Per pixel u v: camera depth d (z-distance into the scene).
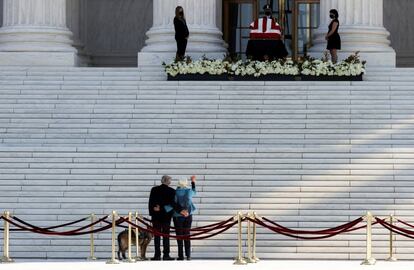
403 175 69.12
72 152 71.00
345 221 65.81
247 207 67.06
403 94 79.81
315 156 70.62
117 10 108.56
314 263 60.03
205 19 90.38
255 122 76.88
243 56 103.06
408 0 108.50
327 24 90.81
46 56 89.69
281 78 82.94
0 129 77.38
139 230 60.34
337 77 82.81
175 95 79.81
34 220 66.69
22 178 69.56
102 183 69.00
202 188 68.62
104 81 82.25
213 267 56.94
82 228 59.47
